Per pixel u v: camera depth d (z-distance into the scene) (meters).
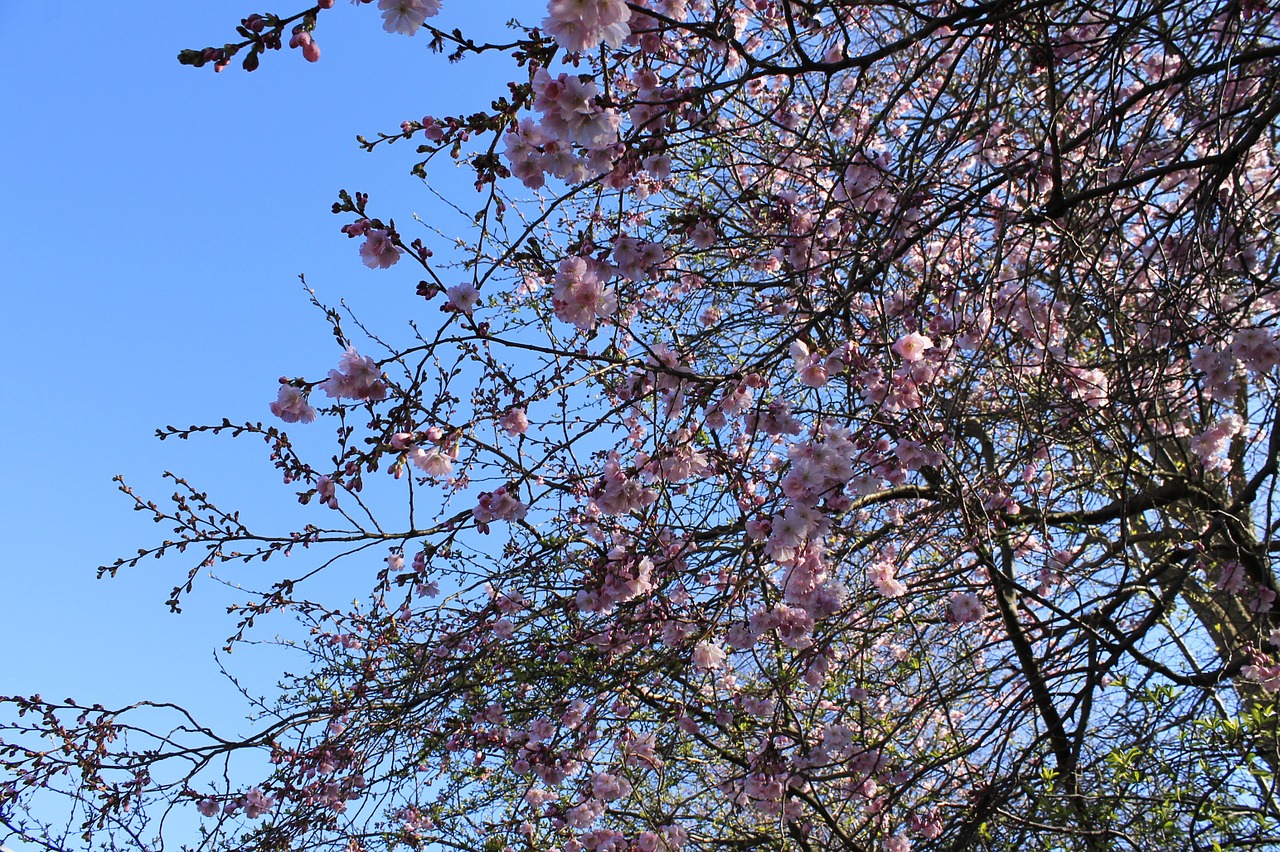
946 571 5.57
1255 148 5.68
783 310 5.11
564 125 2.84
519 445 3.76
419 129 2.99
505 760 5.99
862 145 3.71
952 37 3.74
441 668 6.05
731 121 5.45
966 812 4.64
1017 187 4.41
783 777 4.54
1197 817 4.11
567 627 6.02
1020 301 4.75
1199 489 5.05
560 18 2.52
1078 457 5.11
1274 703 4.16
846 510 3.90
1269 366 4.06
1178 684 4.89
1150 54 5.46
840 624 4.84
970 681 5.14
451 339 3.22
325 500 3.46
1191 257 4.34
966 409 4.46
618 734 5.09
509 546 5.65
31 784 4.71
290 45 2.40
